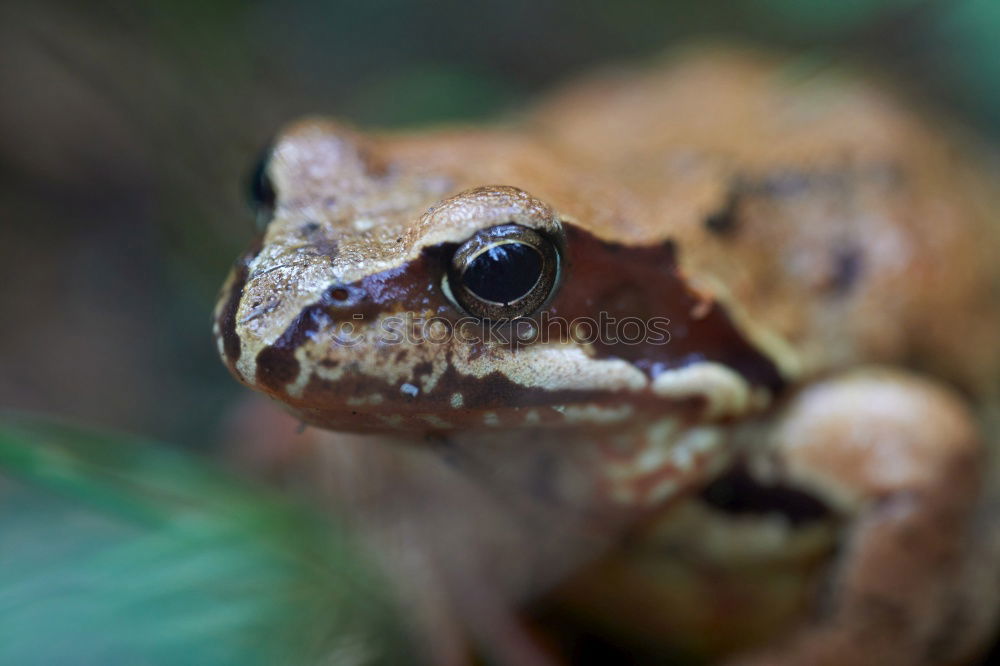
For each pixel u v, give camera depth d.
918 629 0.13
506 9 0.24
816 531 0.13
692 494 0.13
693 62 0.17
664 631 0.14
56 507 0.14
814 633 0.13
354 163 0.13
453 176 0.13
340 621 0.13
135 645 0.13
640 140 0.14
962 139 0.17
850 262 0.14
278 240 0.12
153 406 0.17
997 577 0.13
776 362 0.13
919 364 0.14
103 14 0.18
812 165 0.14
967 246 0.14
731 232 0.13
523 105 0.22
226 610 0.13
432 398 0.12
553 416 0.12
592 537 0.13
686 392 0.13
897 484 0.13
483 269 0.12
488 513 0.14
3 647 0.13
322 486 0.15
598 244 0.12
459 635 0.14
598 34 0.24
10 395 0.17
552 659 0.14
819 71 0.17
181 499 0.14
